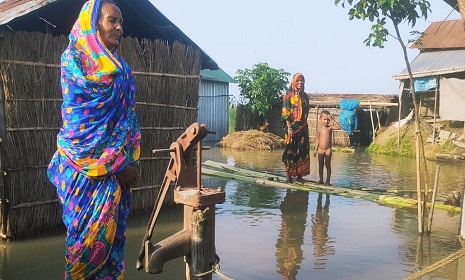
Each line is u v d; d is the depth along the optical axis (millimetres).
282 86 24781
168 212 7812
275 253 5832
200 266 3506
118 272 3707
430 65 20359
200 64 8219
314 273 5172
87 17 3492
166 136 7758
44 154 6352
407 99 21688
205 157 16797
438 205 8414
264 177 11570
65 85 3488
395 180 11766
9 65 5938
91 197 3459
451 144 17453
